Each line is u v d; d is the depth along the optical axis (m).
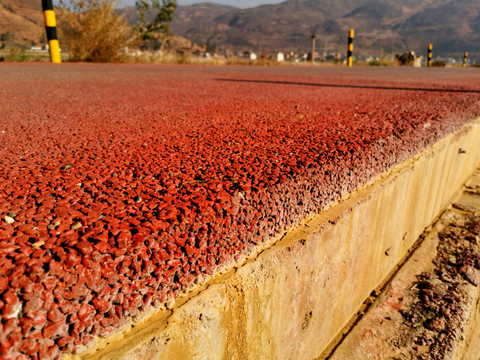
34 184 1.00
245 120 2.13
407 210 2.02
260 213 0.99
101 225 0.74
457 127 2.66
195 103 2.90
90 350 0.65
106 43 11.60
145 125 1.96
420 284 1.96
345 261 1.43
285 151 1.41
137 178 1.07
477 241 2.43
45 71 6.64
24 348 0.56
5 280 0.55
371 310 1.73
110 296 0.66
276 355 1.15
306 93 3.72
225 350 0.91
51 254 0.62
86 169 1.16
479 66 29.86
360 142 1.58
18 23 82.19
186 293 0.81
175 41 153.38
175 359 0.76
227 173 1.12
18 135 1.67
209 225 0.84
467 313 1.74
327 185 1.28
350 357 1.46
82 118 2.15
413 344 1.53
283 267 1.04
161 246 0.73
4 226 0.73
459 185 3.39
